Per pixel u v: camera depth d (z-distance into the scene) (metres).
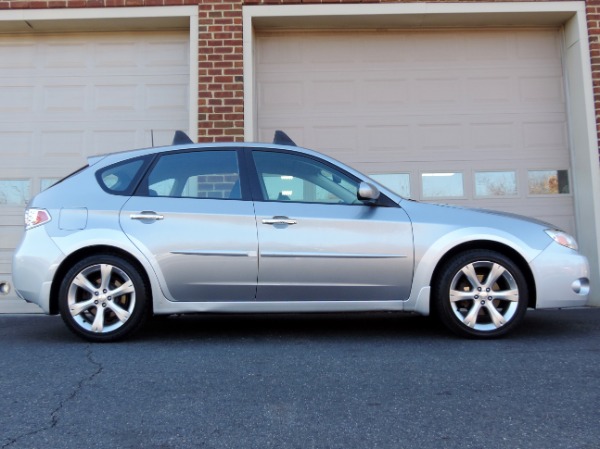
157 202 4.21
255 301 4.17
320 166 4.38
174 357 3.78
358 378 3.27
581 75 6.79
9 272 6.68
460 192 7.07
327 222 4.16
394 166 7.09
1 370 3.47
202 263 4.11
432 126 7.14
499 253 4.18
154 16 6.73
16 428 2.53
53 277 4.11
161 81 7.05
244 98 6.67
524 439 2.39
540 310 6.01
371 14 6.78
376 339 4.36
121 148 6.97
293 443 2.37
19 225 6.82
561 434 2.44
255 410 2.75
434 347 4.03
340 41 7.22
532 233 4.23
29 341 4.39
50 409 2.77
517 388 3.06
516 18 6.96
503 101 7.17
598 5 6.80
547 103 7.16
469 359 3.66
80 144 6.96
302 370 3.45
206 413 2.71
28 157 6.93
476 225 4.20
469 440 2.39
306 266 4.12
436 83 7.19
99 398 2.94
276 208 4.21
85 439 2.41
